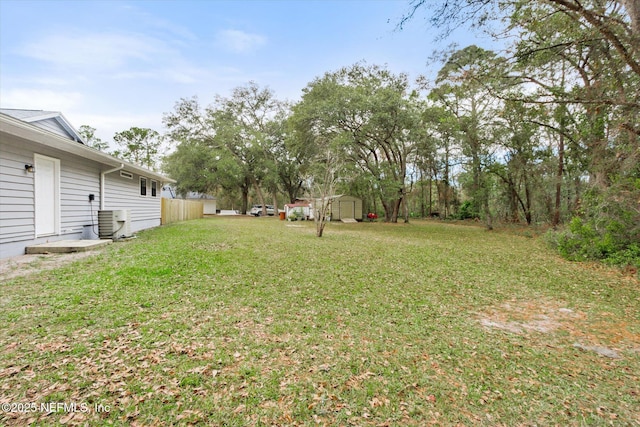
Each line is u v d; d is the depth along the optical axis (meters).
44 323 2.95
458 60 9.11
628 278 5.86
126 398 1.93
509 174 17.34
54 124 8.61
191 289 4.22
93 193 8.80
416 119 17.23
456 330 3.29
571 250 7.88
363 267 6.14
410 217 30.55
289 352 2.64
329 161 13.55
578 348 2.96
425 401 2.06
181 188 31.33
